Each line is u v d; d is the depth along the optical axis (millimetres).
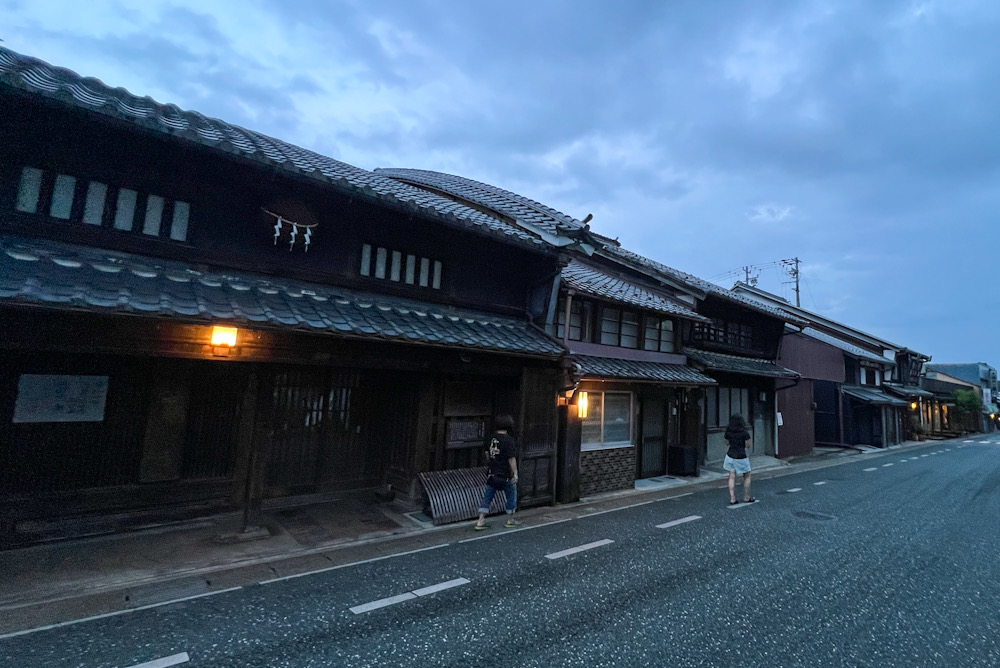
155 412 6223
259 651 3619
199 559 5426
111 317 4637
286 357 5746
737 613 4496
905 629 4297
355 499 8117
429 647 3752
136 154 5375
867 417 23844
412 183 13898
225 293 5359
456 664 3521
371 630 3996
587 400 10000
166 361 6320
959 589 5285
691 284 12961
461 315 7988
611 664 3566
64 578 4758
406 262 7680
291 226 6105
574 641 3895
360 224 7156
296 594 4664
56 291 4074
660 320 12406
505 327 8289
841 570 5750
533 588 4949
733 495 9445
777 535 7195
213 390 6727
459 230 7352
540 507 8672
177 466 6367
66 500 5629
